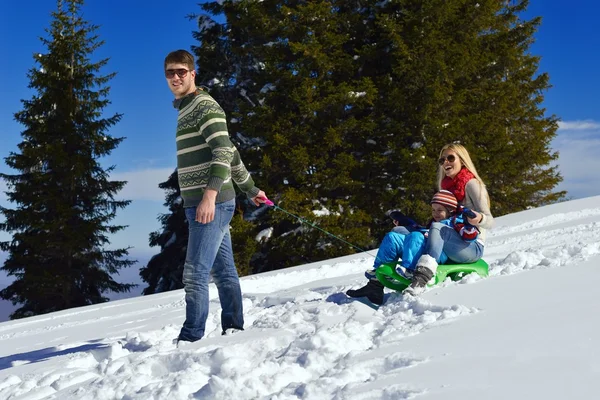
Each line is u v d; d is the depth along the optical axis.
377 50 21.61
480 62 24.06
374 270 4.36
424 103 20.44
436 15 21.20
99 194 25.73
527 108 30.11
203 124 3.77
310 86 20.23
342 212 20.33
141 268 25.67
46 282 23.69
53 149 24.34
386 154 20.97
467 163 4.53
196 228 3.85
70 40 26.06
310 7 20.42
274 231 21.67
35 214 24.16
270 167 20.23
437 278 4.30
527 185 28.38
